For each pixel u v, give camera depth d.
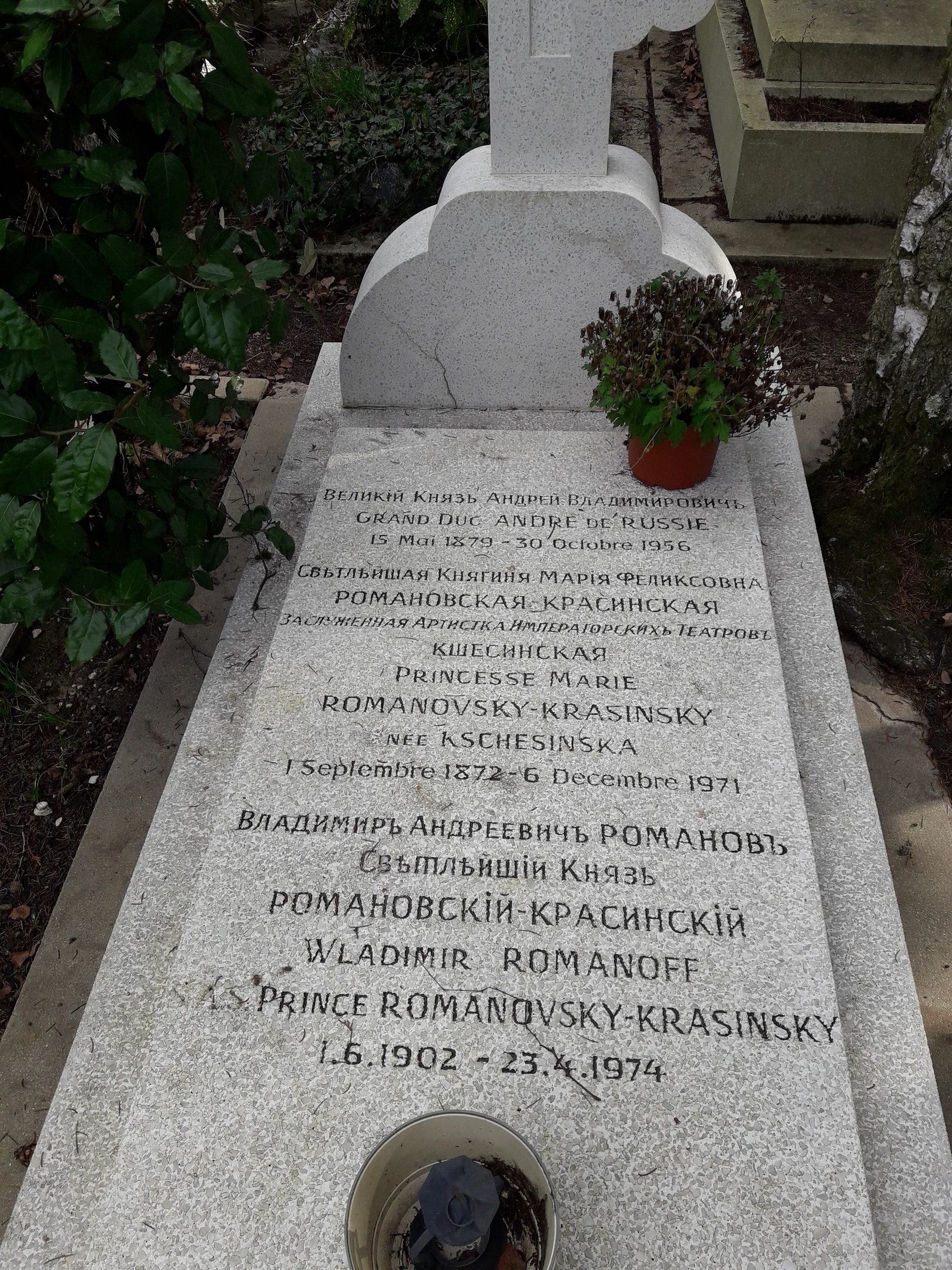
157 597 2.60
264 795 2.63
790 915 2.37
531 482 3.62
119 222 2.68
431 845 2.51
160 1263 1.89
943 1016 2.63
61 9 2.24
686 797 2.61
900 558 3.65
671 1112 2.06
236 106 2.75
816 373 4.96
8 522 2.43
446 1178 1.67
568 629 3.06
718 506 3.49
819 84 5.82
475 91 6.23
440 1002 2.23
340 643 3.03
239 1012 2.22
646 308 3.38
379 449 3.79
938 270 3.31
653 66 7.54
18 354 2.40
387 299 3.80
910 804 3.10
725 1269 1.86
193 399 3.06
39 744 3.57
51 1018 2.71
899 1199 2.03
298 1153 2.02
